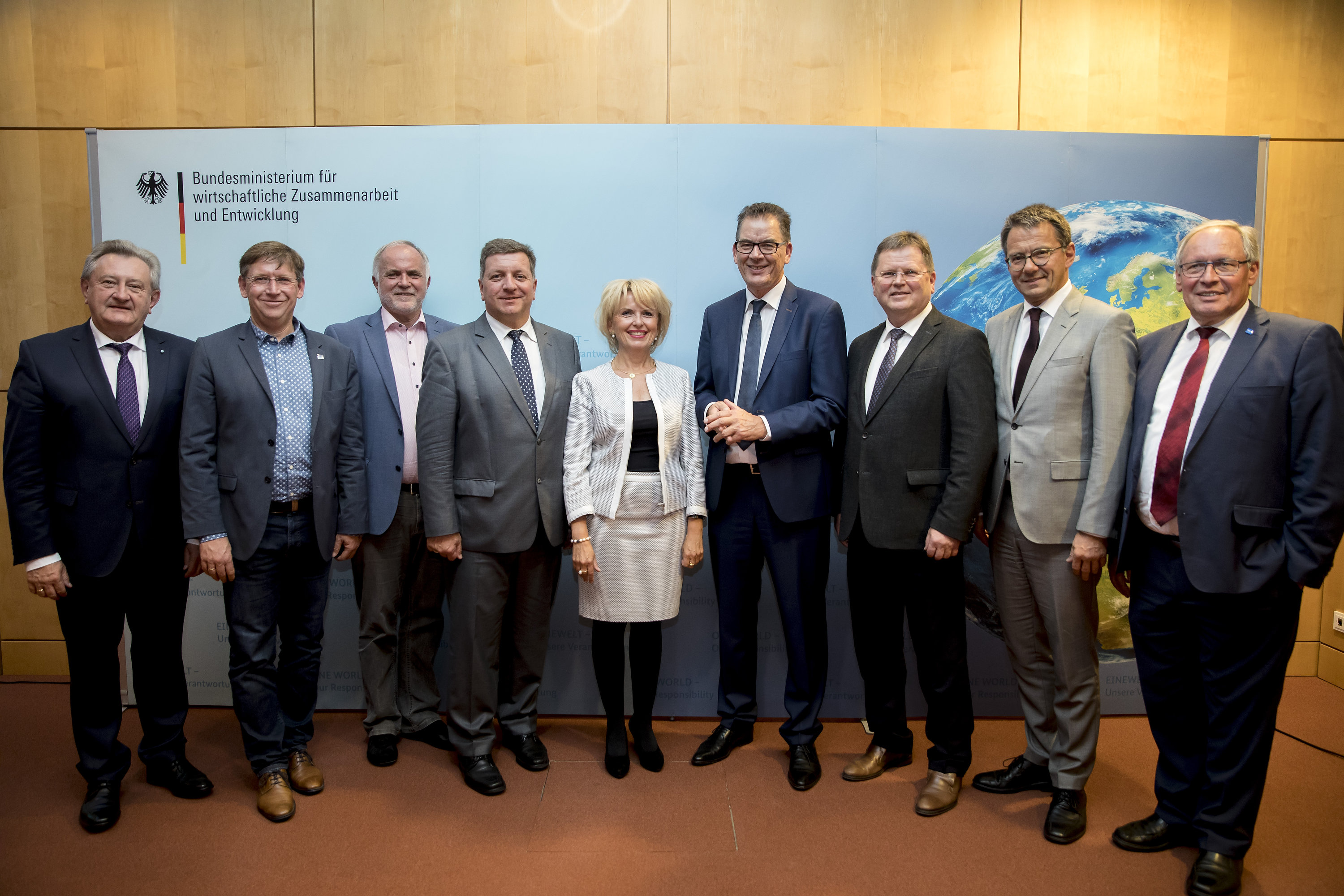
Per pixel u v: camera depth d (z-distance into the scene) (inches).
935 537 78.5
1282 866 73.5
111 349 80.4
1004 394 82.7
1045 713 85.6
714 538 94.1
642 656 91.7
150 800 85.4
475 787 86.9
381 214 110.0
